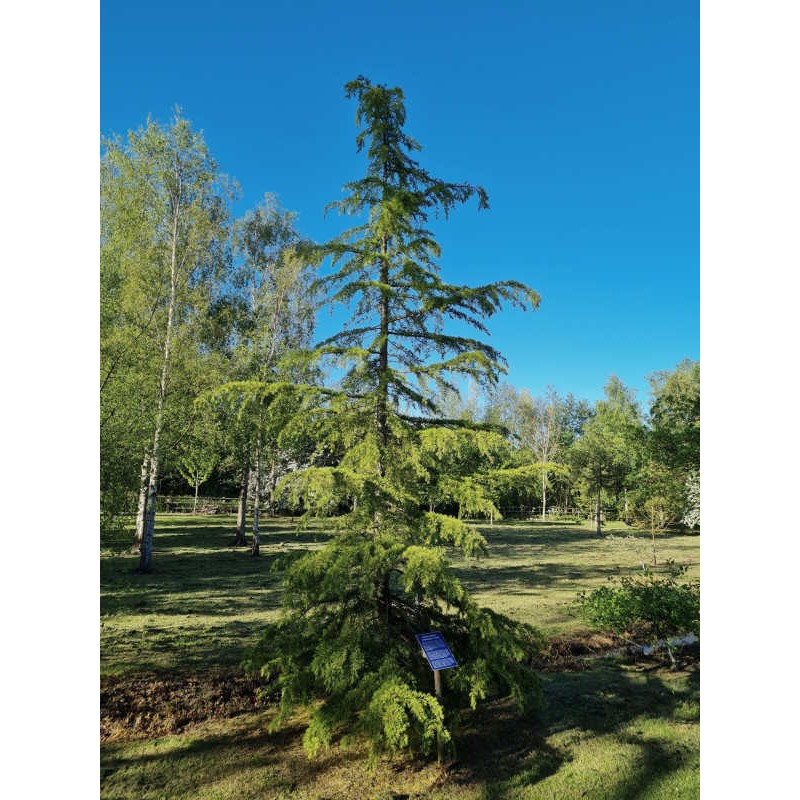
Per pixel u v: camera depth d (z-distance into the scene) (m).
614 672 7.61
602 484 32.44
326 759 5.09
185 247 17.94
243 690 6.69
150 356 15.47
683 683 7.15
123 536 14.31
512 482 5.19
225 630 9.57
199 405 5.36
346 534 5.35
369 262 5.75
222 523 32.00
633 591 8.84
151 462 16.05
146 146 17.27
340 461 5.45
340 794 4.55
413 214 5.98
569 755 5.20
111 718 5.82
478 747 5.36
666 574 15.66
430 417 5.97
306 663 5.28
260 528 29.39
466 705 6.16
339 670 4.75
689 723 5.89
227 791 4.58
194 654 8.11
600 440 33.06
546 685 7.04
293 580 4.94
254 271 23.30
